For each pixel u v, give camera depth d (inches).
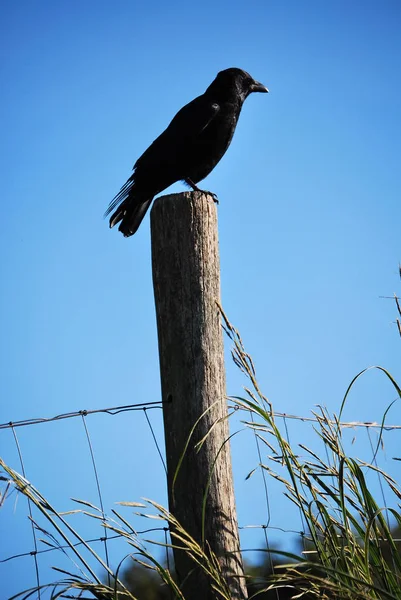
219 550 159.6
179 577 161.8
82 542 145.6
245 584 158.7
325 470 157.8
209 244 180.9
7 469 143.6
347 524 147.3
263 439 159.8
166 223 181.6
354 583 139.4
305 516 149.7
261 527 166.6
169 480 169.9
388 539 143.5
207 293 177.3
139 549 142.3
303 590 141.4
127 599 147.5
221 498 163.9
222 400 172.4
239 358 157.6
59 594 138.7
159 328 179.8
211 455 166.2
